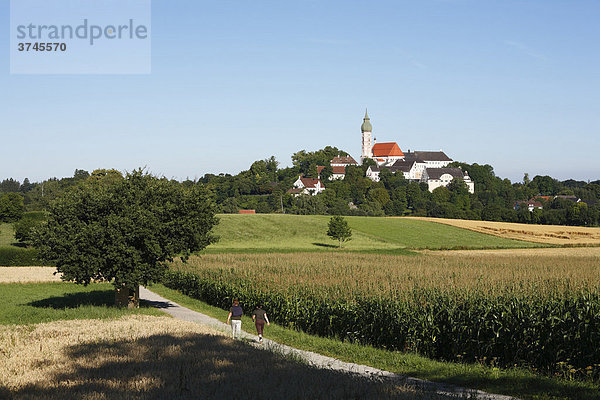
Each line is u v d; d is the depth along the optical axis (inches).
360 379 527.5
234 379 509.7
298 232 4542.3
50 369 551.5
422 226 4987.7
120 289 1429.6
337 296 1141.7
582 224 6988.2
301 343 966.4
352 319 1038.4
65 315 1155.3
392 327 957.8
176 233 1433.3
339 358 841.5
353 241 4190.5
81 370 546.0
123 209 1384.1
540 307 804.0
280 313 1274.6
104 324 917.8
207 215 1481.3
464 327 850.1
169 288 2140.7
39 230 1363.2
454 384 672.4
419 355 879.1
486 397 599.2
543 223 7204.7
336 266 1739.7
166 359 598.5
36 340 737.6
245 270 1768.0
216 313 1430.9
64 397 445.4
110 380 499.2
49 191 6609.3
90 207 1380.4
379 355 854.5
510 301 870.4
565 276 1165.1
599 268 1528.1
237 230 4490.7
